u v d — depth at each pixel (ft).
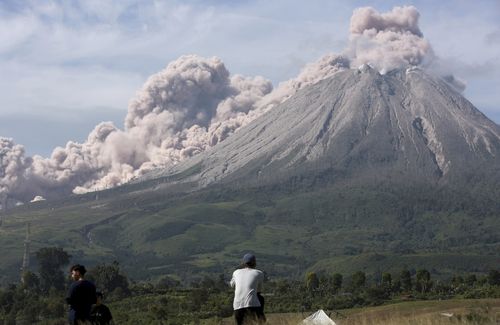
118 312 423.23
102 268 536.83
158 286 622.13
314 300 510.58
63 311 425.28
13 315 427.74
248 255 83.66
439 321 100.53
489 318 103.81
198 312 406.00
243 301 80.84
